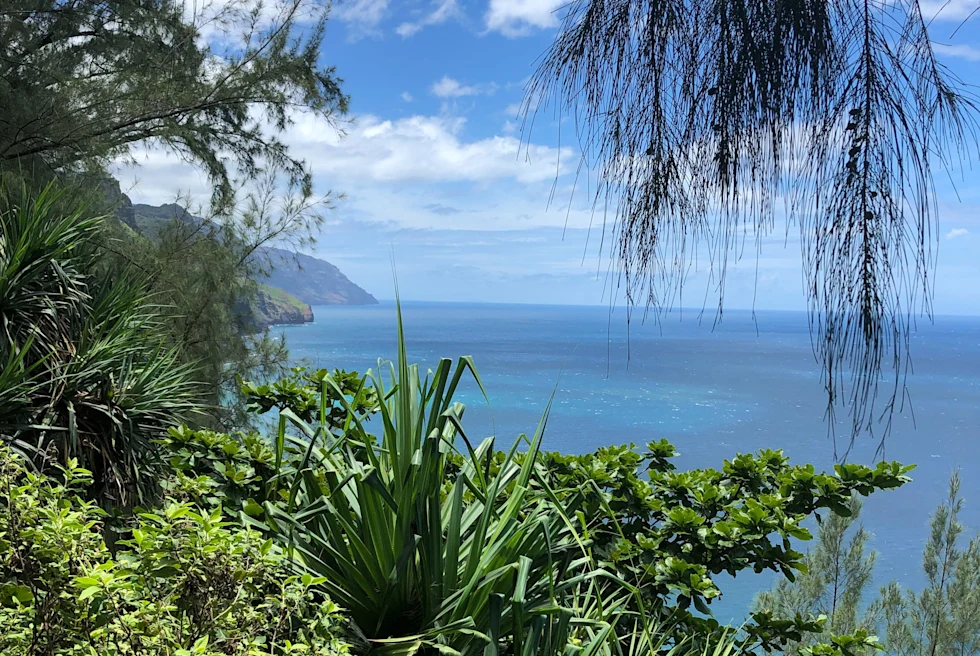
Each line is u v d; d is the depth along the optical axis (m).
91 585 1.44
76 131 6.39
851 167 0.89
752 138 1.00
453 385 2.08
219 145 8.24
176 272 6.78
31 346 3.53
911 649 4.64
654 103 1.10
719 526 2.88
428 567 2.06
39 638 1.48
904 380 0.79
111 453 3.33
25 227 3.91
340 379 3.52
